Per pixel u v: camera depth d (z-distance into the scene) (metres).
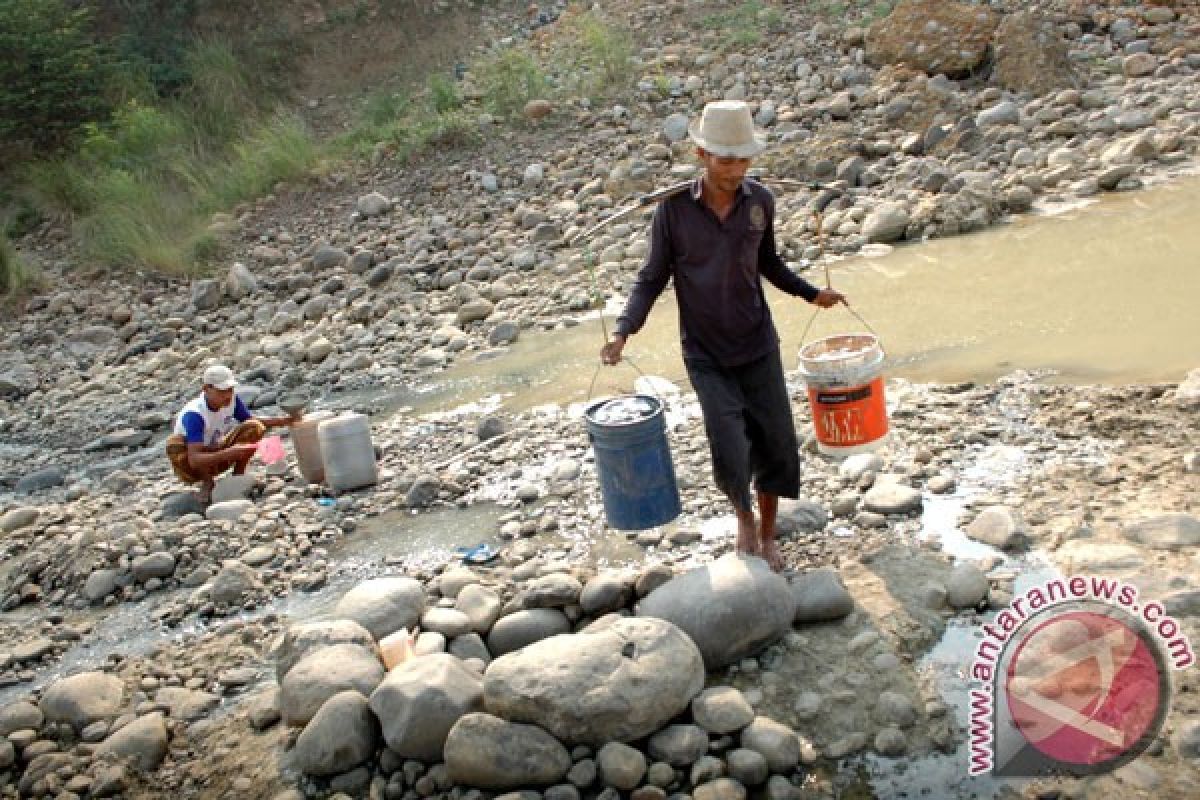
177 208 14.11
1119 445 5.35
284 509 6.61
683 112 13.25
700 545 5.21
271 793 4.03
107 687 4.88
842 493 5.41
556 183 12.38
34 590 6.28
